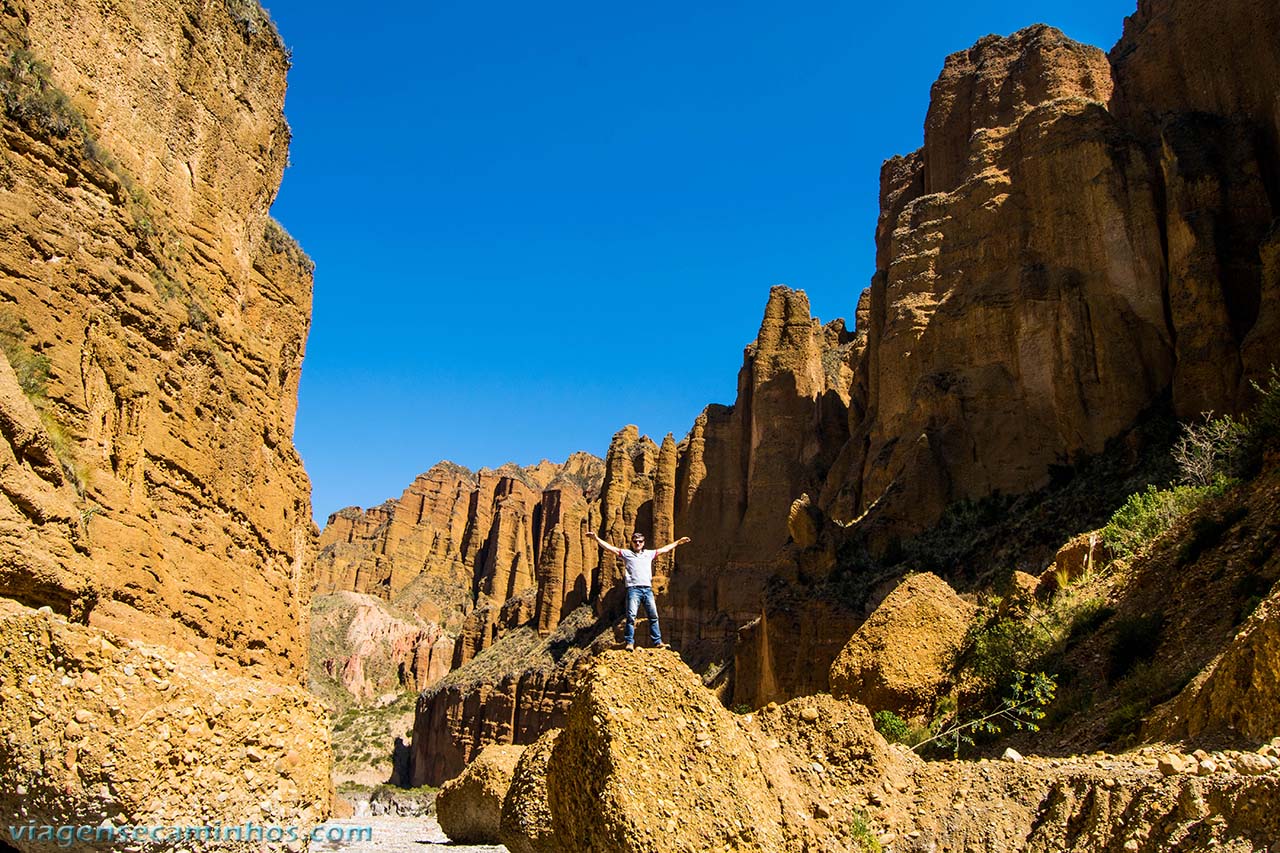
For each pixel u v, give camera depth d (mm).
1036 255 50875
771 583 50875
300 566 24516
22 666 10148
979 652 24312
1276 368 33969
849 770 14000
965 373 50969
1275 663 13281
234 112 22406
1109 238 46969
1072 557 28625
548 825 16234
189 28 20812
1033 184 52062
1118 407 43844
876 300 64500
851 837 12484
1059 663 23156
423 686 157625
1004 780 13211
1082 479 41719
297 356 25688
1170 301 43125
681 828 10156
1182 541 24047
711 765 10602
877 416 56938
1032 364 47938
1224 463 29594
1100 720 19047
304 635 24547
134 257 17531
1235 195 42562
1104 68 58188
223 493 19875
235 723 11164
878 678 25188
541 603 122938
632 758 10328
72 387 15266
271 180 24547
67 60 17266
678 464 97500
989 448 47938
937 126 64375
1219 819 10367
